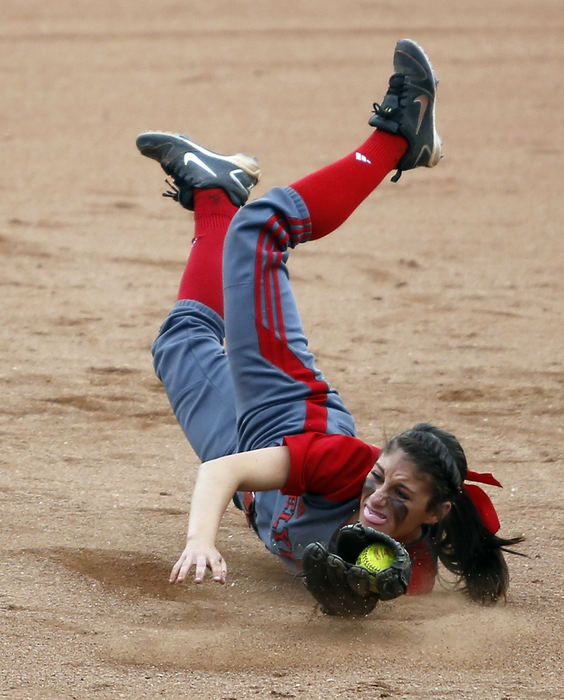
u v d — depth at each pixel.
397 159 17.61
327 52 86.25
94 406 23.09
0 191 47.69
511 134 62.53
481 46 87.94
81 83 75.62
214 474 13.79
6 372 25.12
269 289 15.60
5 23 98.62
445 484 13.79
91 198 47.06
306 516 14.50
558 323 31.02
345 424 15.52
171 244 39.69
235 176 19.06
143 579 15.20
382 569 12.93
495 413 23.52
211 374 16.88
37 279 34.19
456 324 30.70
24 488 18.41
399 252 39.59
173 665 12.57
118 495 18.36
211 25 98.50
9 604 13.99
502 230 43.44
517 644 13.38
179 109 67.75
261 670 12.49
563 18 99.69
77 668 12.41
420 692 12.05
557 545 16.92
